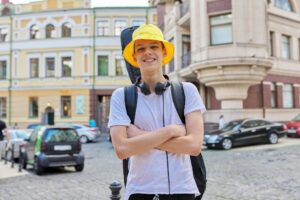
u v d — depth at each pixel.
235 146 17.52
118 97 2.32
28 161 12.31
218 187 8.05
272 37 25.25
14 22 36.84
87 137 26.06
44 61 36.16
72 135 11.78
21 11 37.47
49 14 36.16
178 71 24.66
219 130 17.59
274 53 25.14
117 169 11.72
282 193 7.27
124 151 2.14
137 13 35.91
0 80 36.88
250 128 17.53
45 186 9.04
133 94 2.30
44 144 11.31
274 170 10.12
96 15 35.94
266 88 23.91
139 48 2.31
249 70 20.27
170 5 28.08
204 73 21.25
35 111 36.25
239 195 7.21
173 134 2.11
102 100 36.62
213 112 22.11
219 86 21.06
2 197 7.82
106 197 7.51
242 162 12.02
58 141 11.50
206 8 21.31
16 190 8.60
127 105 2.27
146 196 2.16
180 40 24.92
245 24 20.47
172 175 2.17
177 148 2.13
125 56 2.48
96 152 18.45
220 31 21.03
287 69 25.88
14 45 36.69
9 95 36.59
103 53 35.88
